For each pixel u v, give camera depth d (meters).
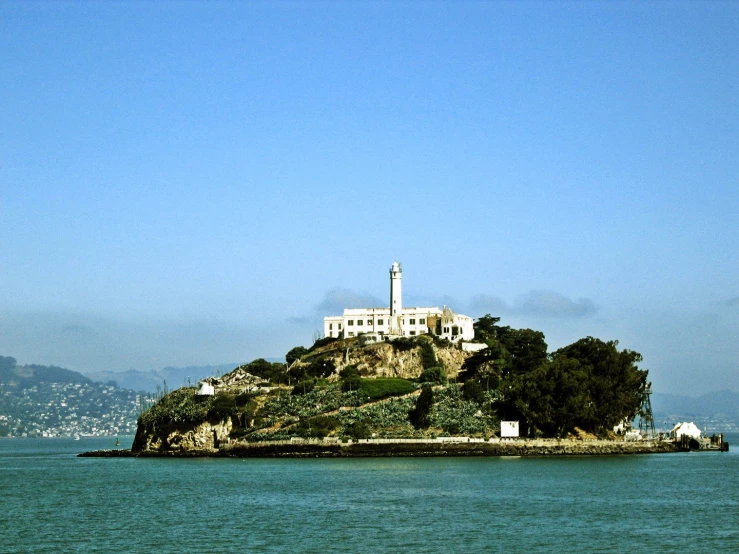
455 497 156.25
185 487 178.62
